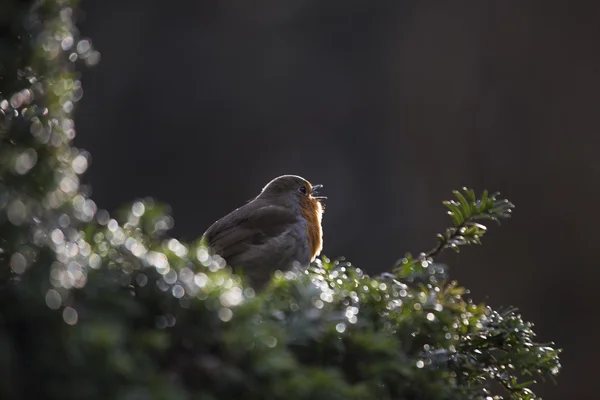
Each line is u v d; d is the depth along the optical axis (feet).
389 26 68.08
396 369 7.63
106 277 6.89
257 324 7.13
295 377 6.75
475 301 55.57
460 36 63.46
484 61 62.08
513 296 55.52
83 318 6.40
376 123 67.36
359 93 68.64
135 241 7.28
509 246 56.08
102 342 6.03
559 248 55.88
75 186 7.19
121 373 6.10
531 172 58.23
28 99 7.45
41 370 6.03
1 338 5.91
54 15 7.51
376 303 8.78
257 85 71.56
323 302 8.02
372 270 63.93
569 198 56.44
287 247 21.25
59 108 7.53
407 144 65.05
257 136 70.95
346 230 66.18
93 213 7.04
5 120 7.34
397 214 64.59
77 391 5.90
